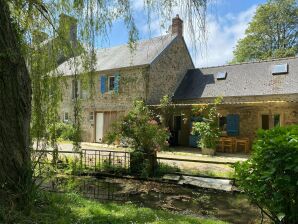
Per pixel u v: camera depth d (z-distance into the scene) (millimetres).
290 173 3473
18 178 3594
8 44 3525
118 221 3805
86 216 3836
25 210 3410
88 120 17906
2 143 3479
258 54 25938
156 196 6301
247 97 14086
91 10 4805
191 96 15742
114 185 7094
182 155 12164
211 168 9172
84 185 6863
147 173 7816
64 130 5566
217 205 5734
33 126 4758
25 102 3742
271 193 3660
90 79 5176
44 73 4953
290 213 3541
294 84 13219
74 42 5059
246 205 5738
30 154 4105
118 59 17141
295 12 24078
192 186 7031
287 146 3475
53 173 5480
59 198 4535
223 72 16156
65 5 5035
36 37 4812
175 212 5262
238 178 4113
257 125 13945
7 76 3523
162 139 8422
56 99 5129
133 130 8414
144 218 4098
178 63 17312
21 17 4402
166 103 14141
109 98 16906
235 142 13586
